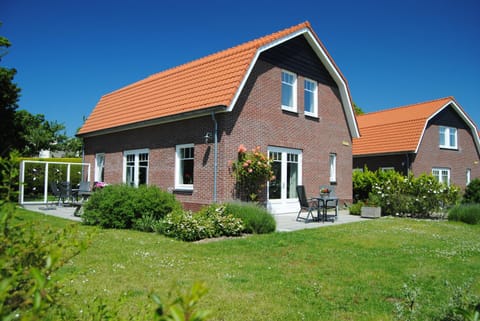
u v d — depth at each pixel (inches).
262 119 578.6
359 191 876.0
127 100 770.2
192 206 551.5
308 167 666.8
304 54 674.2
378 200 667.4
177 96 616.4
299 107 654.5
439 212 659.4
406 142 943.7
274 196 598.2
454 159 1069.8
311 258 290.7
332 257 295.6
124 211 435.2
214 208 430.6
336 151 740.7
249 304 184.2
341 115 760.3
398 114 1100.5
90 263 251.9
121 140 716.7
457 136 1087.6
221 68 577.9
